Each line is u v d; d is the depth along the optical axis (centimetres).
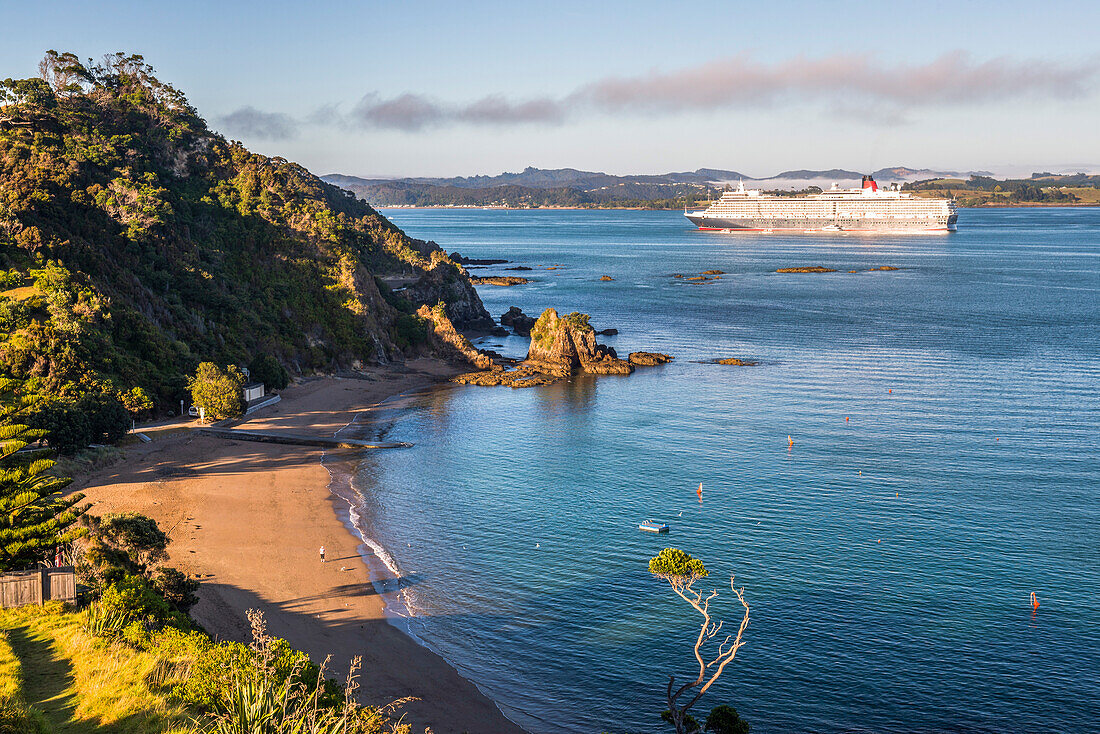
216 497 7838
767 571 6494
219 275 14212
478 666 5203
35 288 10744
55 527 4941
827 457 9356
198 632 4544
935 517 7525
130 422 9738
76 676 3572
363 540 7031
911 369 14525
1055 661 5253
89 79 19862
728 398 12438
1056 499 7931
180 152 18662
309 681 3656
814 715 4772
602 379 14012
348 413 11612
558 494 8231
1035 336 17738
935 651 5375
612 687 5022
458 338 15825
